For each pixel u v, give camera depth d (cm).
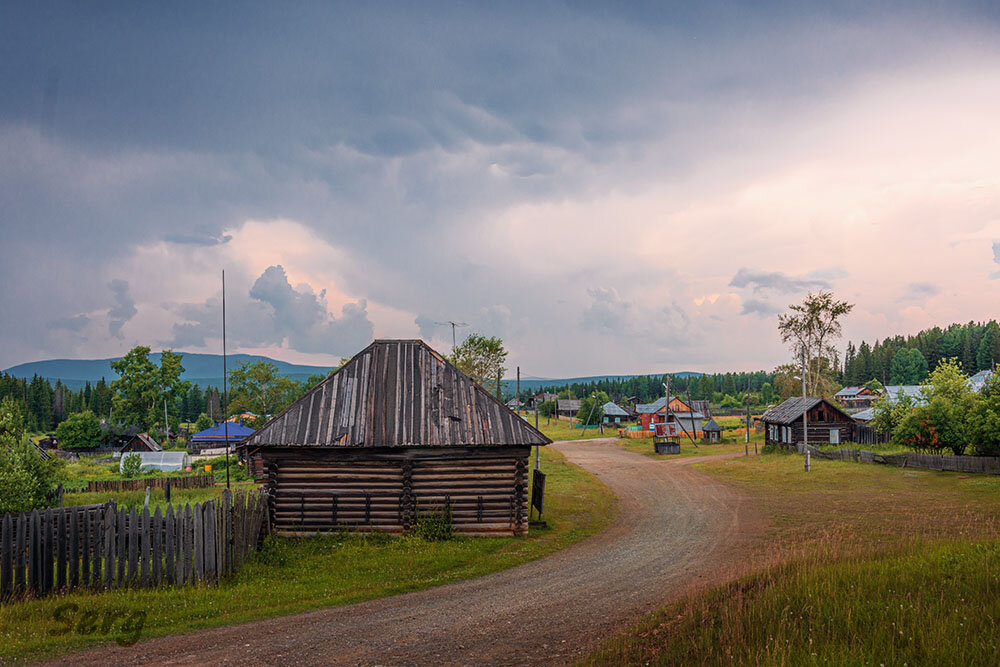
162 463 7031
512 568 1877
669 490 3828
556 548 2173
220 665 1024
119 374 11269
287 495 2289
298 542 2162
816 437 6112
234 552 1705
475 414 2389
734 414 15212
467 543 2172
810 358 8669
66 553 1466
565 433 9844
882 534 2238
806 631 933
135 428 11025
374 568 1827
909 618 935
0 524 1388
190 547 1566
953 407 4566
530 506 2962
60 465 3050
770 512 2941
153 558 1530
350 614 1348
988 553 1301
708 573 1731
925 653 813
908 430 4709
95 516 1500
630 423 11575
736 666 828
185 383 11681
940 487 3572
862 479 4009
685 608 1182
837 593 1100
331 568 1820
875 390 12662
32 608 1317
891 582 1155
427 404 2409
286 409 2380
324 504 2288
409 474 2295
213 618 1298
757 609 1045
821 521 2617
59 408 17412
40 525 1430
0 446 2789
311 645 1129
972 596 1033
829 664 796
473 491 2317
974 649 803
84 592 1446
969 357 15650
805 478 4178
